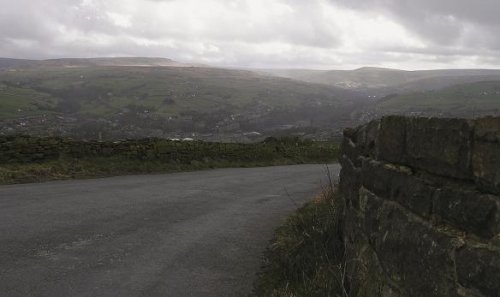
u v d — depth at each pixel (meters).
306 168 21.50
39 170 14.48
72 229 8.38
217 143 22.38
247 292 5.92
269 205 11.49
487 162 2.60
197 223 9.38
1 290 5.61
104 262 6.77
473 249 2.61
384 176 4.22
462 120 2.92
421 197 3.38
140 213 9.98
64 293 5.61
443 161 3.15
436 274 2.98
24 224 8.55
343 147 6.71
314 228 7.00
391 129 4.23
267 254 7.37
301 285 5.47
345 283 5.02
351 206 5.61
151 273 6.45
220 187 14.25
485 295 2.47
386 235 3.95
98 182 14.05
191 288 6.00
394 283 3.69
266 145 25.89
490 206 2.53
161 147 19.02
